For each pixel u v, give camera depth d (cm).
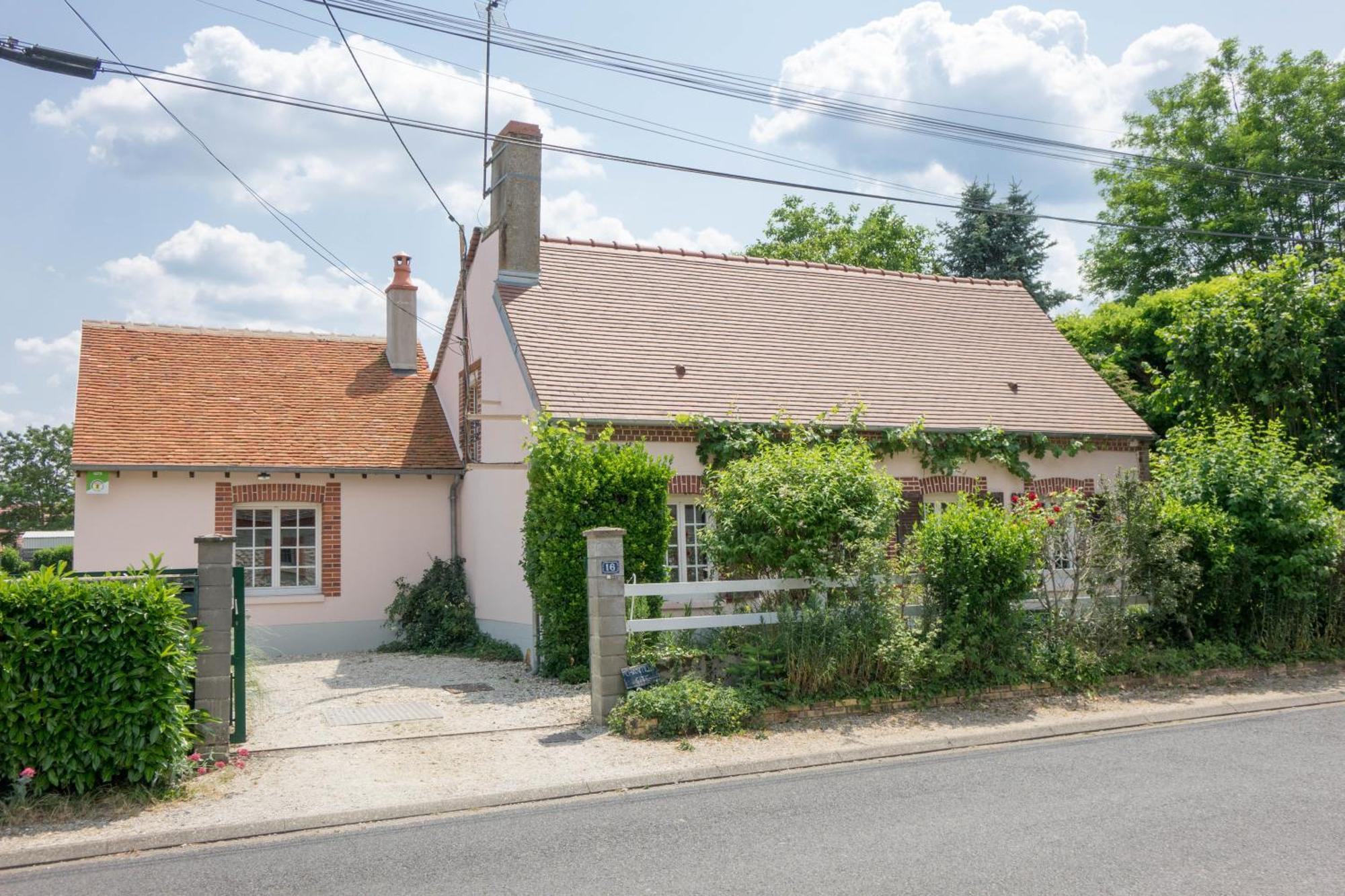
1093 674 1144
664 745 914
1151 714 1054
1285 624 1295
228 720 851
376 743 938
